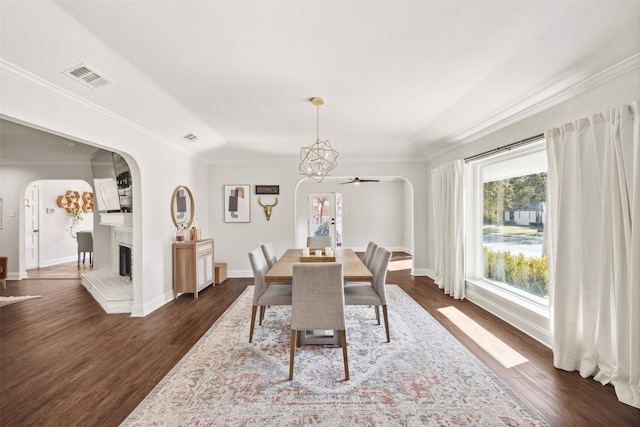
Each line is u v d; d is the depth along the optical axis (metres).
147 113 3.23
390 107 3.41
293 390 2.08
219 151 5.27
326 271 2.22
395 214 8.80
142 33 1.97
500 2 1.69
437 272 4.99
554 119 2.61
